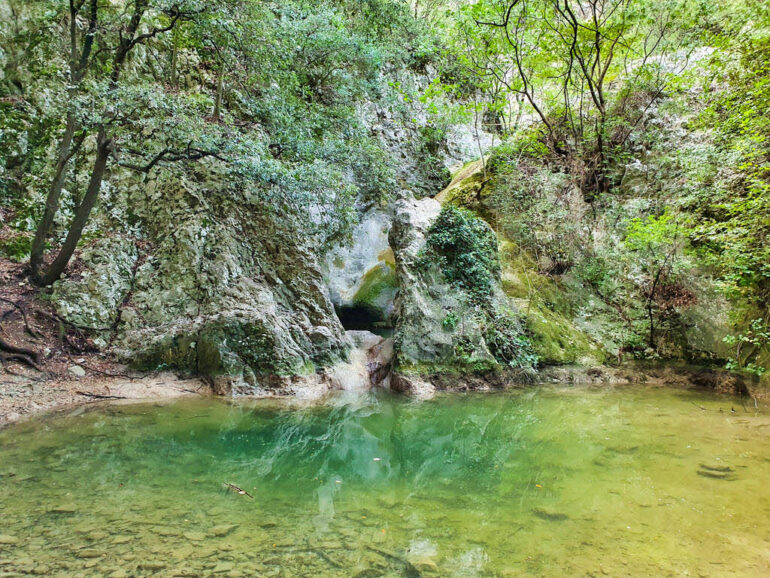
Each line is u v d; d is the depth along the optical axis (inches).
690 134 466.6
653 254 410.3
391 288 508.7
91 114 284.4
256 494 164.1
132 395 299.6
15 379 278.8
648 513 149.7
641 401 328.8
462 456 222.7
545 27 487.2
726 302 394.0
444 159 658.2
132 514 141.0
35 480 164.2
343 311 497.7
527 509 153.9
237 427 251.1
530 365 389.1
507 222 484.4
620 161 512.7
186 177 409.1
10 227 353.1
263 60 385.4
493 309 401.4
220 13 329.4
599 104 503.8
